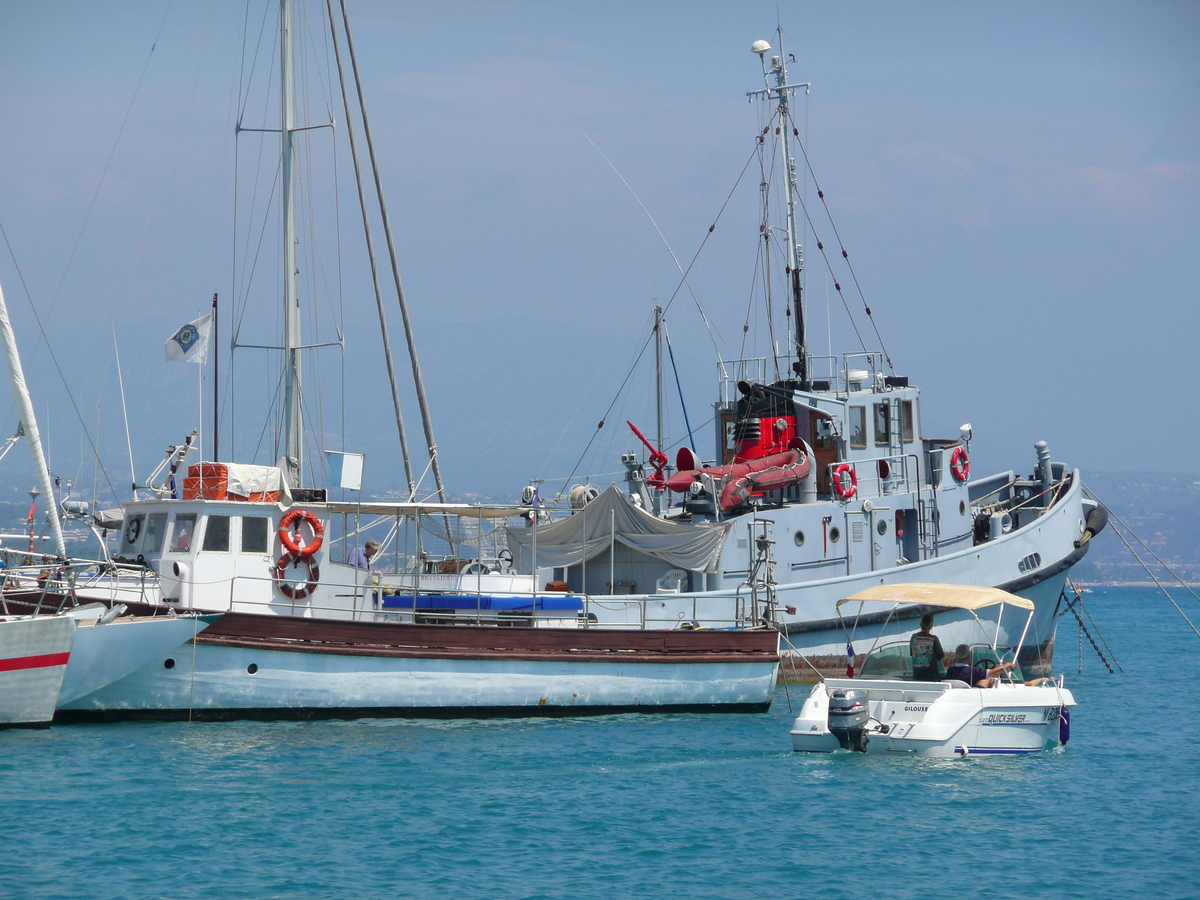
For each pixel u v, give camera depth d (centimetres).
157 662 8612
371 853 6300
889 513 12119
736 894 5819
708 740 9044
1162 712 11669
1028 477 13838
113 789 7238
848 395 12238
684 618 10581
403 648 9194
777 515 11412
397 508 9788
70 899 5572
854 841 6625
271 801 7131
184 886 5762
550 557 11256
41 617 8294
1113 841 6675
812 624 11150
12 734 8325
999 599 9012
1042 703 8888
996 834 6788
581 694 9700
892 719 8625
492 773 7919
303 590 9419
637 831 6762
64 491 10688
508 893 5781
